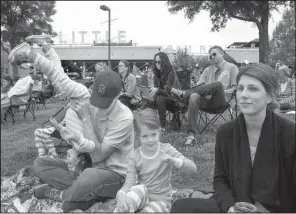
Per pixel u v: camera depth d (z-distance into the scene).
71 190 3.29
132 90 7.13
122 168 3.44
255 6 22.11
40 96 12.14
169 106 6.74
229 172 2.33
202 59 37.12
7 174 4.71
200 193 2.88
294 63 40.75
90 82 8.10
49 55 3.85
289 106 8.15
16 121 9.79
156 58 6.59
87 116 3.41
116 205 3.07
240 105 2.18
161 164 3.05
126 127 3.36
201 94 5.88
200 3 23.62
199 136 6.29
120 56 38.81
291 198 2.20
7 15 31.45
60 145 5.32
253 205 2.08
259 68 2.16
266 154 2.14
